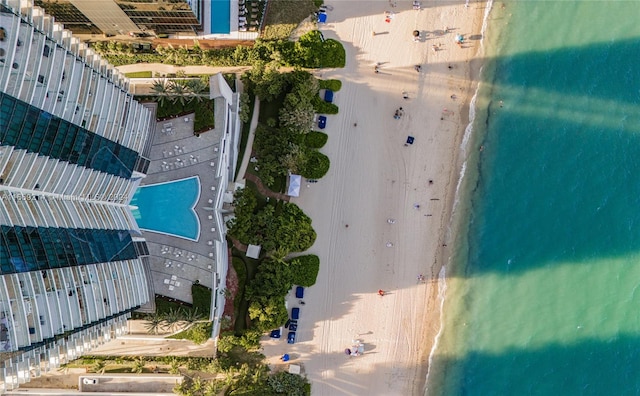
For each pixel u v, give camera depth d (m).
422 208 64.06
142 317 54.69
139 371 59.56
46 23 35.69
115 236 48.44
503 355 64.44
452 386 64.44
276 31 61.78
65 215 40.28
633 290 64.19
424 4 63.78
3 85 30.91
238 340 59.34
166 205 55.03
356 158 63.31
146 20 54.72
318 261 62.81
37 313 34.72
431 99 63.94
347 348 63.59
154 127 54.94
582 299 64.38
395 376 64.12
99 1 48.91
